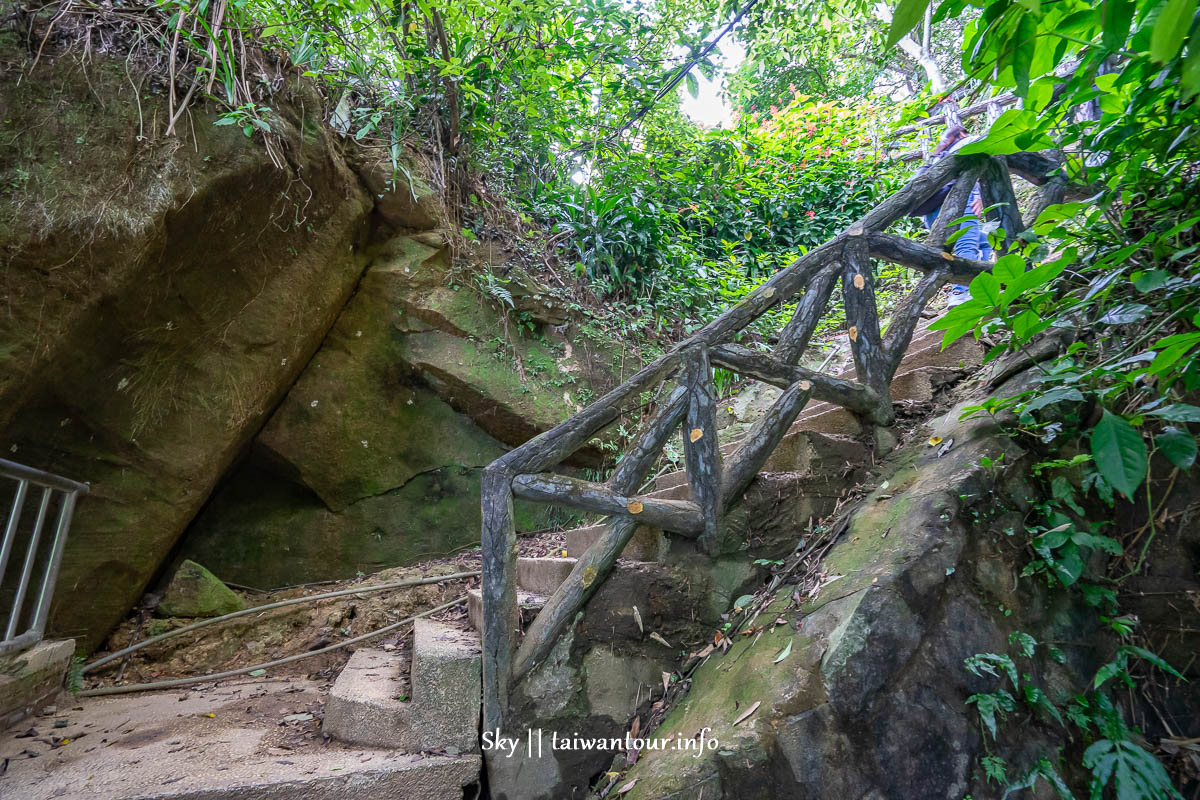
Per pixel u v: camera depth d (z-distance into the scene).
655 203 5.61
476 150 4.77
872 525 2.23
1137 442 1.72
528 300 4.38
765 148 7.05
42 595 2.67
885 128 6.91
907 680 1.83
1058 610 1.97
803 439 2.64
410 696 2.34
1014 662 1.86
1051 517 2.04
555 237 4.96
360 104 4.10
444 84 4.36
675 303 5.14
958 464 2.22
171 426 3.22
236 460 3.73
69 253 2.61
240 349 3.42
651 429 2.45
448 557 4.03
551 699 2.23
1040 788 1.73
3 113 2.56
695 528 2.42
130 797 1.78
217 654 3.27
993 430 2.27
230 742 2.27
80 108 2.71
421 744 2.14
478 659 2.24
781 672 1.90
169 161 2.85
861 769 1.73
